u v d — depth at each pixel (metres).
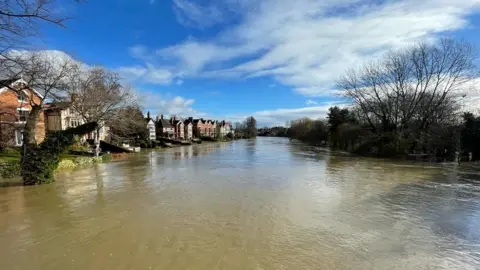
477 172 16.78
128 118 31.25
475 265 5.15
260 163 22.16
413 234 6.66
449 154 23.30
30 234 6.64
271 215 8.10
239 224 7.31
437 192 11.22
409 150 25.92
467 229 7.02
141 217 7.91
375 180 14.02
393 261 5.27
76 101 25.48
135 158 27.03
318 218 7.84
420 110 27.02
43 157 12.84
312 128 65.06
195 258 5.31
